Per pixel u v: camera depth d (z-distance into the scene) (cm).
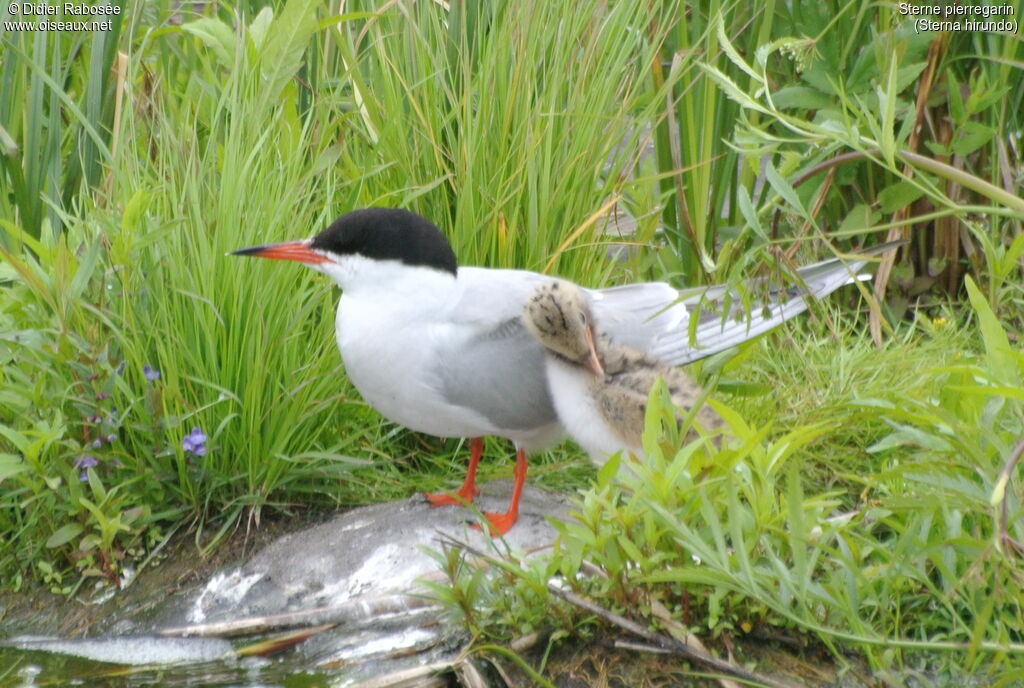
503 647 732
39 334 862
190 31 1062
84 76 1181
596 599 734
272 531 898
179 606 834
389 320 852
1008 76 1155
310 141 1055
